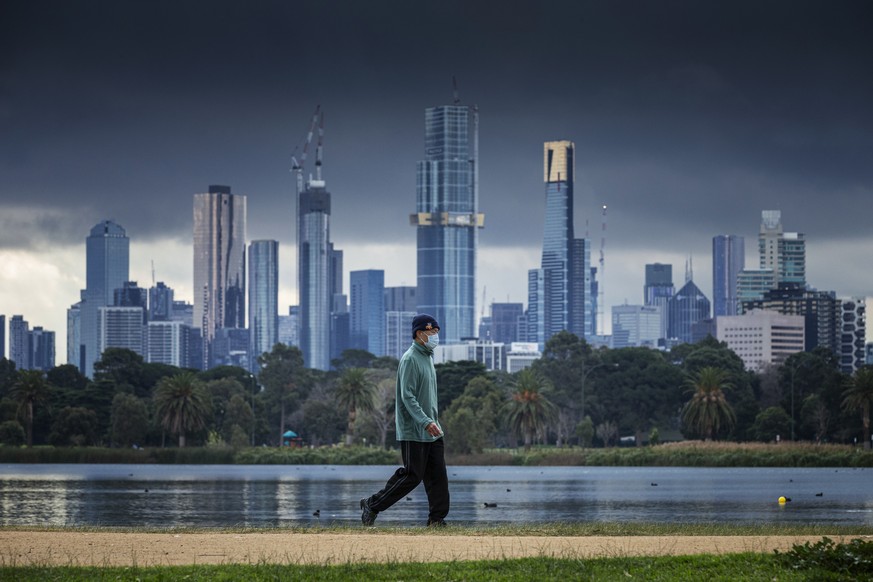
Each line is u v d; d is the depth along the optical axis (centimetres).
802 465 19350
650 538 3044
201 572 2380
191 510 9094
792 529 3469
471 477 16112
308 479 15488
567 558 2553
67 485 13700
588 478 15450
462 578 2328
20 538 2955
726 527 3484
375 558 2591
